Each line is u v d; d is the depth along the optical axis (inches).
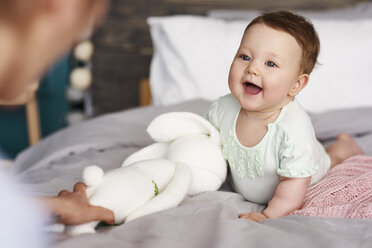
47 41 11.5
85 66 96.7
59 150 50.2
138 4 93.6
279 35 34.6
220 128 40.4
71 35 11.8
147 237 26.5
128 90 97.9
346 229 30.3
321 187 38.2
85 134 55.1
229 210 32.2
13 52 11.4
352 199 36.0
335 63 69.2
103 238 26.1
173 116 39.1
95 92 98.1
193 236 26.9
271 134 36.2
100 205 28.7
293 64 35.0
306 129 35.6
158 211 30.8
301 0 91.9
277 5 92.4
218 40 72.0
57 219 25.7
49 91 99.5
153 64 78.2
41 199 25.6
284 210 35.1
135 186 30.7
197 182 36.7
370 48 70.1
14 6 11.0
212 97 70.7
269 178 37.2
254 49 34.9
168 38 74.1
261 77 34.4
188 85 72.2
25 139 101.8
